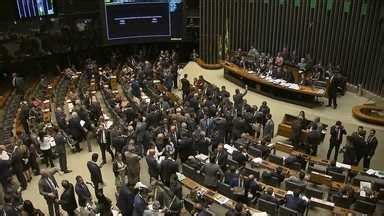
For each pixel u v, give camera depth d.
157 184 11.78
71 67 26.52
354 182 12.70
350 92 22.28
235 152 13.20
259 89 22.58
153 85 21.84
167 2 28.28
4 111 19.67
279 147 14.59
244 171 12.95
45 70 27.12
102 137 14.79
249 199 11.80
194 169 12.83
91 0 27.47
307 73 21.83
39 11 24.78
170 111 17.03
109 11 27.52
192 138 14.08
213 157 13.12
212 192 11.96
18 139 14.55
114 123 15.98
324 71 21.89
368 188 11.94
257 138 16.58
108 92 19.98
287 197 11.12
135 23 28.30
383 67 20.22
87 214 10.45
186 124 14.78
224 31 28.33
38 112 17.44
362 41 21.30
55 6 25.62
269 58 23.97
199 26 29.39
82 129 15.95
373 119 18.12
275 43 25.95
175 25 28.97
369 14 20.64
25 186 13.68
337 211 11.20
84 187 10.86
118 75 24.91
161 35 29.05
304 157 14.05
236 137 15.75
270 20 25.72
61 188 13.51
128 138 14.66
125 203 10.83
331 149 15.33
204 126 15.71
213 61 29.72
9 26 23.61
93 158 11.96
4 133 16.75
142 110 17.12
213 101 17.95
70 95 20.25
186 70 27.55
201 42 29.69
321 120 18.78
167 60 26.38
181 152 13.94
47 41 26.00
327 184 12.18
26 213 10.20
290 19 24.61
